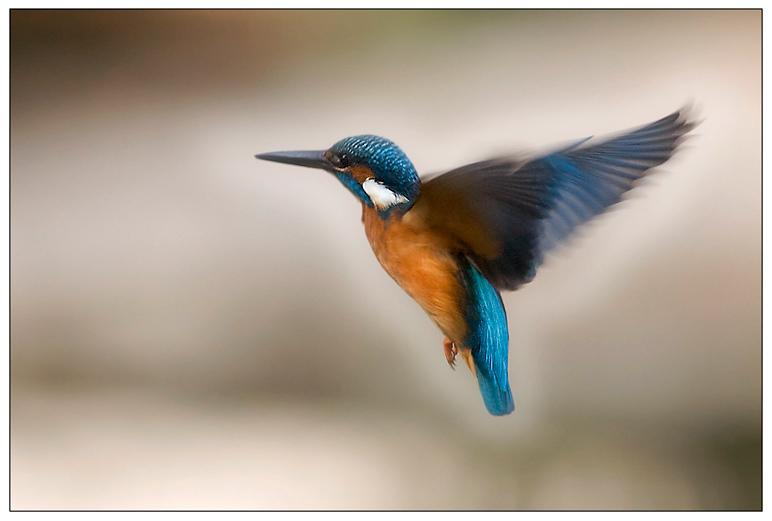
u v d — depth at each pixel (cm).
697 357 679
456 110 889
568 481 650
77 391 788
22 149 1016
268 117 1032
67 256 880
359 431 741
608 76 885
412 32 1066
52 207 938
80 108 1101
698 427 667
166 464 702
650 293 693
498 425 696
